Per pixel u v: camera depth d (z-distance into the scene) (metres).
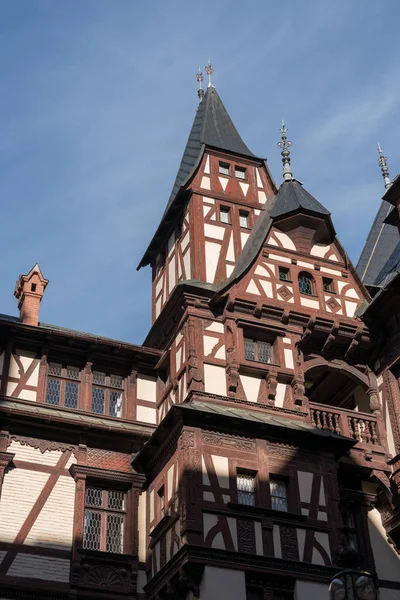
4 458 20.75
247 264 23.56
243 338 22.77
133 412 23.27
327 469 20.89
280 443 20.88
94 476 21.33
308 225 24.83
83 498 20.95
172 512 19.92
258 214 26.30
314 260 24.67
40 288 24.48
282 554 19.20
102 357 23.64
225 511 19.28
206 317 22.81
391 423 22.92
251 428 20.70
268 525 19.45
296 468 20.66
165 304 23.83
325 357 23.70
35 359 22.89
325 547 19.69
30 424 21.53
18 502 20.48
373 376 23.92
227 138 28.09
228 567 18.55
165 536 19.97
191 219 25.38
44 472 21.11
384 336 24.02
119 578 20.27
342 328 23.59
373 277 27.03
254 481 20.31
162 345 24.41
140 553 20.89
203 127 28.67
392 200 25.66
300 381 22.50
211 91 31.02
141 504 21.59
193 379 21.59
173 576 18.77
